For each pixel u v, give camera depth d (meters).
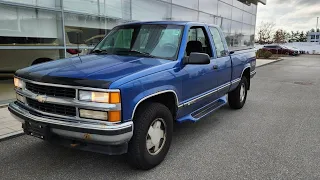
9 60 8.07
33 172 3.32
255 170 3.42
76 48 8.34
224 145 4.23
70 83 2.83
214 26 5.16
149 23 4.35
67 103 2.86
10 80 8.82
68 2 8.00
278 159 3.74
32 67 3.48
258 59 27.25
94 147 2.97
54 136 3.05
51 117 2.99
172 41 3.93
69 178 3.19
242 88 6.50
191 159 3.71
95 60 3.58
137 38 4.14
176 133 4.77
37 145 4.12
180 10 13.52
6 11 6.58
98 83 2.74
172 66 3.57
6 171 3.33
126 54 3.94
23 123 3.29
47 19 7.55
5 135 4.35
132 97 2.90
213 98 4.87
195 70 4.03
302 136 4.66
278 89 9.69
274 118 5.79
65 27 7.98
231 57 5.43
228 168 3.46
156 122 3.40
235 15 20.86
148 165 3.32
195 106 4.27
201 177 3.23
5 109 5.89
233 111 6.38
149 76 3.14
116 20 9.81
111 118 2.75
